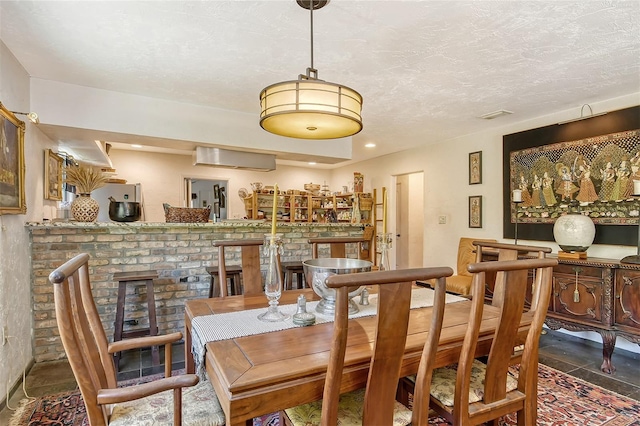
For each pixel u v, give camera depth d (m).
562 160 3.46
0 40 2.10
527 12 1.83
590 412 2.13
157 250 3.26
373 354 1.12
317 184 7.33
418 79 2.73
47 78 2.72
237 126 3.60
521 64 2.46
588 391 2.40
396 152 5.77
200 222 3.44
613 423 2.02
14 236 2.37
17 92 2.40
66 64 2.47
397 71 2.58
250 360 1.22
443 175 4.89
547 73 2.62
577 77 2.69
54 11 1.80
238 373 1.12
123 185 5.35
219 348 1.33
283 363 1.20
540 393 2.37
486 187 4.29
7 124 2.12
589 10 1.81
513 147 3.95
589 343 3.36
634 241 2.92
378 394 1.17
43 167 3.07
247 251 2.27
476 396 1.49
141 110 3.13
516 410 1.54
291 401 1.14
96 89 2.95
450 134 4.54
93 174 3.09
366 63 2.45
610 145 3.09
